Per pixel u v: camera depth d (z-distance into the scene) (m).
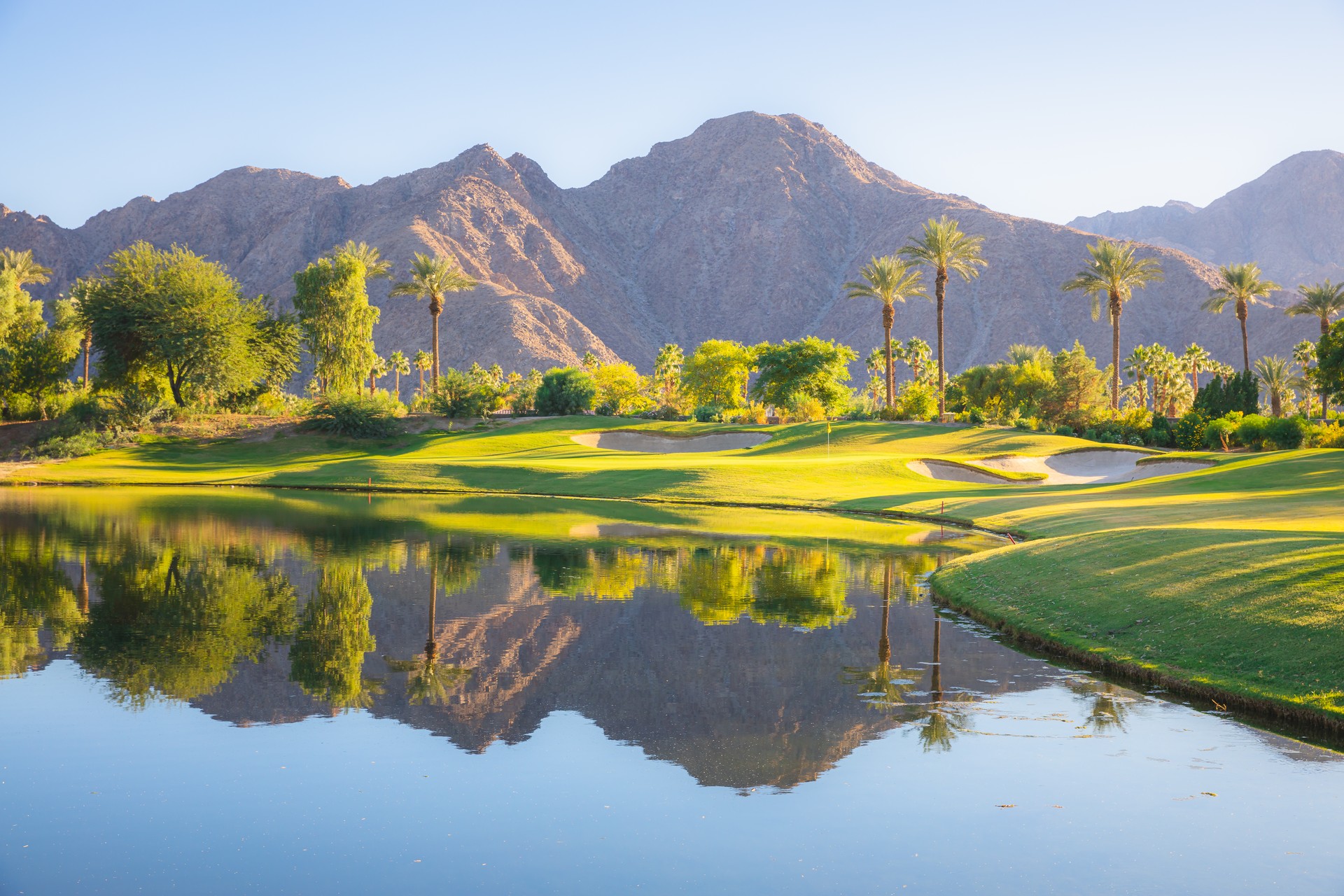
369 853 9.30
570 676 15.72
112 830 9.79
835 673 15.93
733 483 54.94
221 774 11.34
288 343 96.12
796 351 105.31
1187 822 10.08
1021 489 51.59
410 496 56.75
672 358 146.25
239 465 76.19
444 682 15.27
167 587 23.81
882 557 30.06
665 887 8.61
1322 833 9.80
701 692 14.81
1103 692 14.90
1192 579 18.08
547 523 40.62
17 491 57.78
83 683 15.05
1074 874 8.91
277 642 17.98
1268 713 13.34
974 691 14.87
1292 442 63.88
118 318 82.19
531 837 9.67
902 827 9.94
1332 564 16.50
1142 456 64.69
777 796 10.74
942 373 89.25
